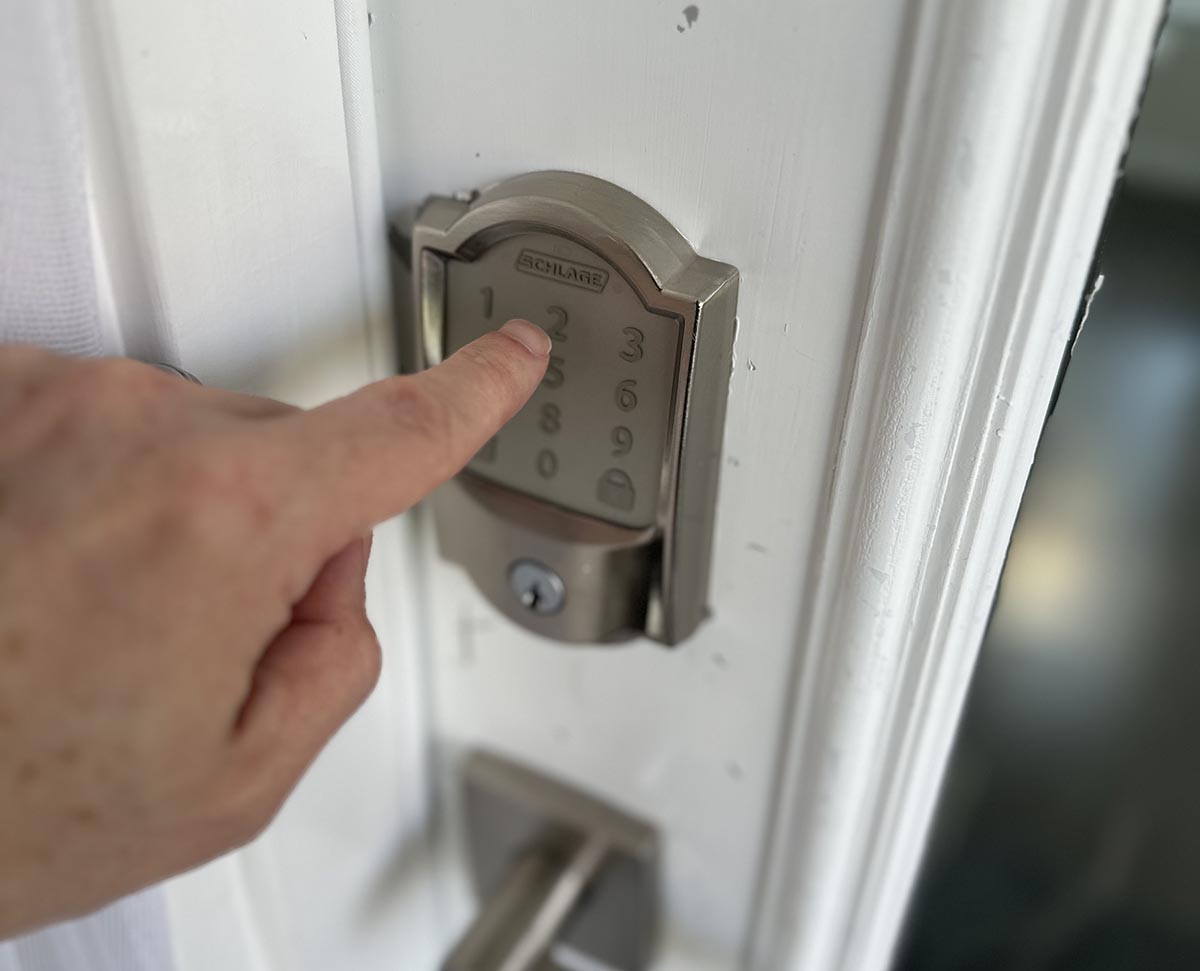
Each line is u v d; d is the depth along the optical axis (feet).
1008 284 0.89
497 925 1.53
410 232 1.17
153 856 0.88
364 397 0.88
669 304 0.99
